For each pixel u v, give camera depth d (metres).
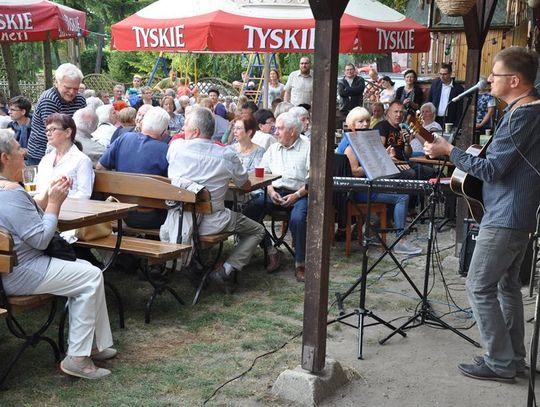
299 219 5.35
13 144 3.40
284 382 3.40
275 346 4.07
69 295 3.51
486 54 13.10
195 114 4.87
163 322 4.45
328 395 3.42
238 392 3.46
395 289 5.25
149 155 5.13
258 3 6.38
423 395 3.49
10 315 3.43
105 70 32.12
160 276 5.27
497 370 3.65
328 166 3.22
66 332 4.22
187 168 4.78
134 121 6.82
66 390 3.45
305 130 6.95
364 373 3.73
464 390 3.57
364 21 6.53
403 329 4.35
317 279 3.32
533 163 3.33
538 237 3.09
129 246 4.42
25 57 21.44
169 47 6.27
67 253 3.57
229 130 8.00
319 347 3.40
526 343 4.23
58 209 3.48
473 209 3.71
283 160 5.91
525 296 5.10
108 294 4.94
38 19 7.49
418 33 6.81
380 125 7.46
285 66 22.27
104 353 3.80
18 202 3.35
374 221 6.36
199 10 6.36
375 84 13.08
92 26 33.03
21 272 3.39
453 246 6.56
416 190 4.14
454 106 9.79
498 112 10.01
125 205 4.14
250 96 19.20
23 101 7.21
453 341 4.22
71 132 4.63
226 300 4.86
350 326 4.32
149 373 3.68
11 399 3.35
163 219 5.07
